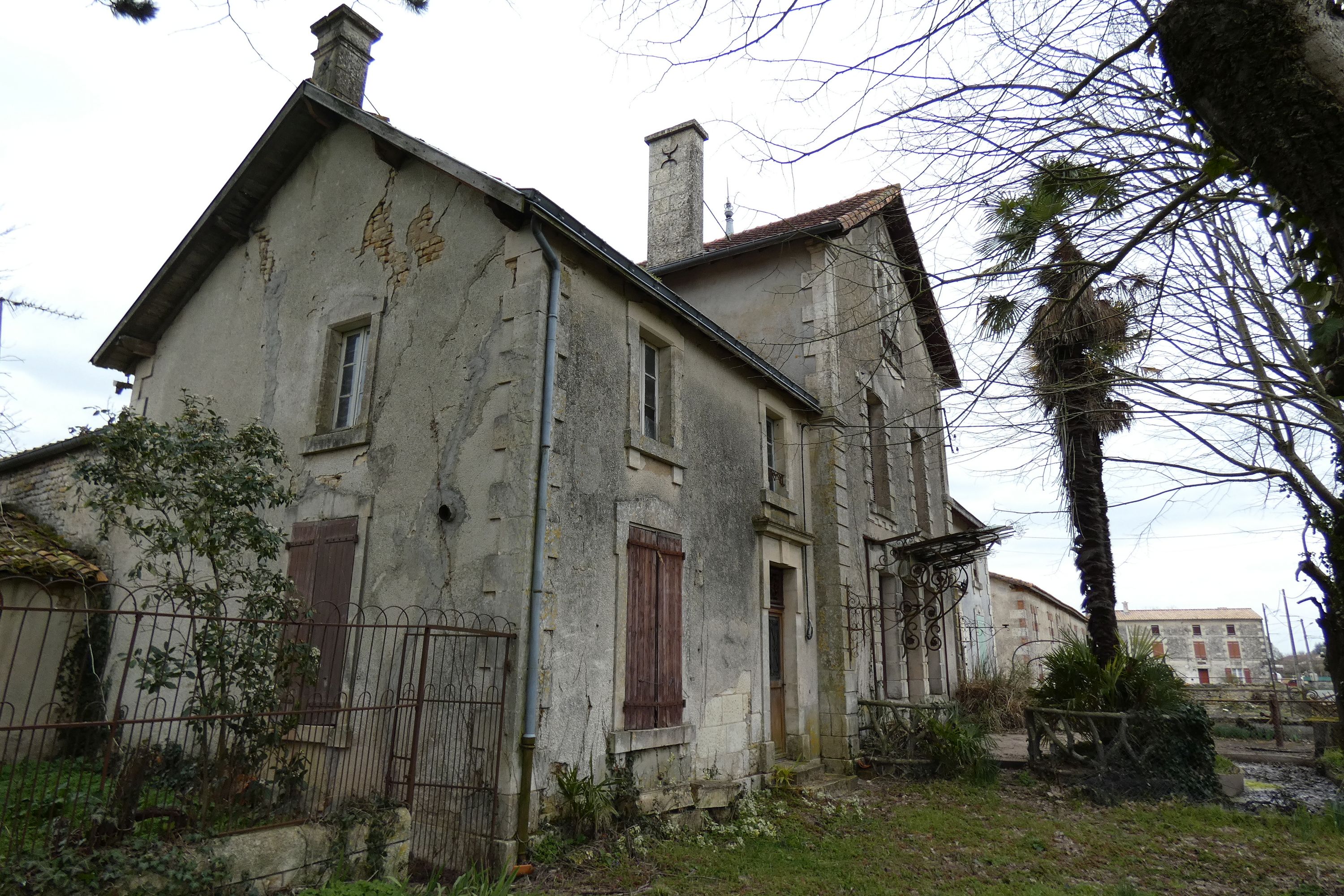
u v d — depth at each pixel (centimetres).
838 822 775
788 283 1207
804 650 1037
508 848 573
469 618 645
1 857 397
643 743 714
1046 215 375
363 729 672
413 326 764
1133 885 600
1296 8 213
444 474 696
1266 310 466
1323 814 803
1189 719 938
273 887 476
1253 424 461
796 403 1105
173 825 482
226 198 929
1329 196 207
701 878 596
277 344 878
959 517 1867
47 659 864
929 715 1079
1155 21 246
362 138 870
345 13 945
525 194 668
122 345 1028
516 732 599
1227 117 228
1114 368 470
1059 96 355
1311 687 2534
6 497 1134
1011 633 2672
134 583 894
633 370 788
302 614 647
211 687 649
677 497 831
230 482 609
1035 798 902
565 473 678
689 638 812
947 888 589
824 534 1096
